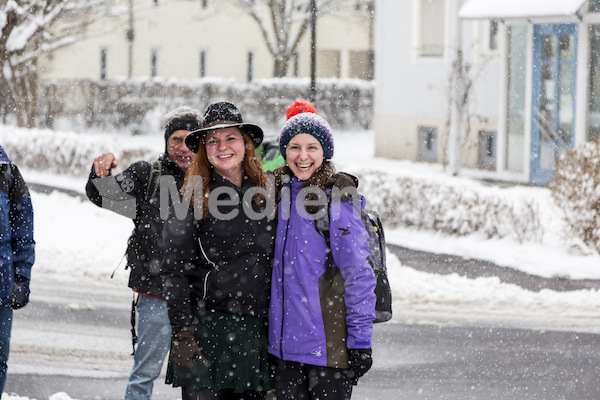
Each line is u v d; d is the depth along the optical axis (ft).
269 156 45.83
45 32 88.63
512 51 72.59
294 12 160.25
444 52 83.20
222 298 17.03
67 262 42.55
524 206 49.67
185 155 20.21
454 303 36.52
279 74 139.74
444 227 51.70
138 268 20.13
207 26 161.07
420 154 86.89
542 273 42.39
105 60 157.69
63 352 29.01
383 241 17.79
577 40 66.90
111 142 74.43
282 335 17.13
